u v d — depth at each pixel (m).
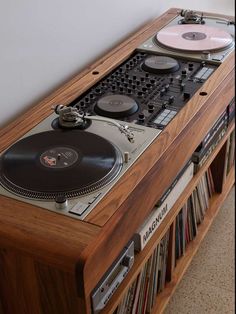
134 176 1.19
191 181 1.64
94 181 1.15
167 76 1.64
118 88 1.58
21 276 1.12
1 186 1.16
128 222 1.14
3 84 1.44
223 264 1.92
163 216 1.46
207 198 1.95
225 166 2.00
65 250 1.01
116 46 1.93
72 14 1.64
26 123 1.39
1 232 1.05
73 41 1.68
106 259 1.08
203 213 1.93
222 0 2.75
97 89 1.57
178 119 1.41
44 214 1.09
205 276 1.88
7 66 1.43
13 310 1.21
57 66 1.64
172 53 1.77
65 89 1.56
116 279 1.22
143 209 1.21
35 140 1.28
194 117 1.43
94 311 1.15
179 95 1.53
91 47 1.79
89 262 1.00
